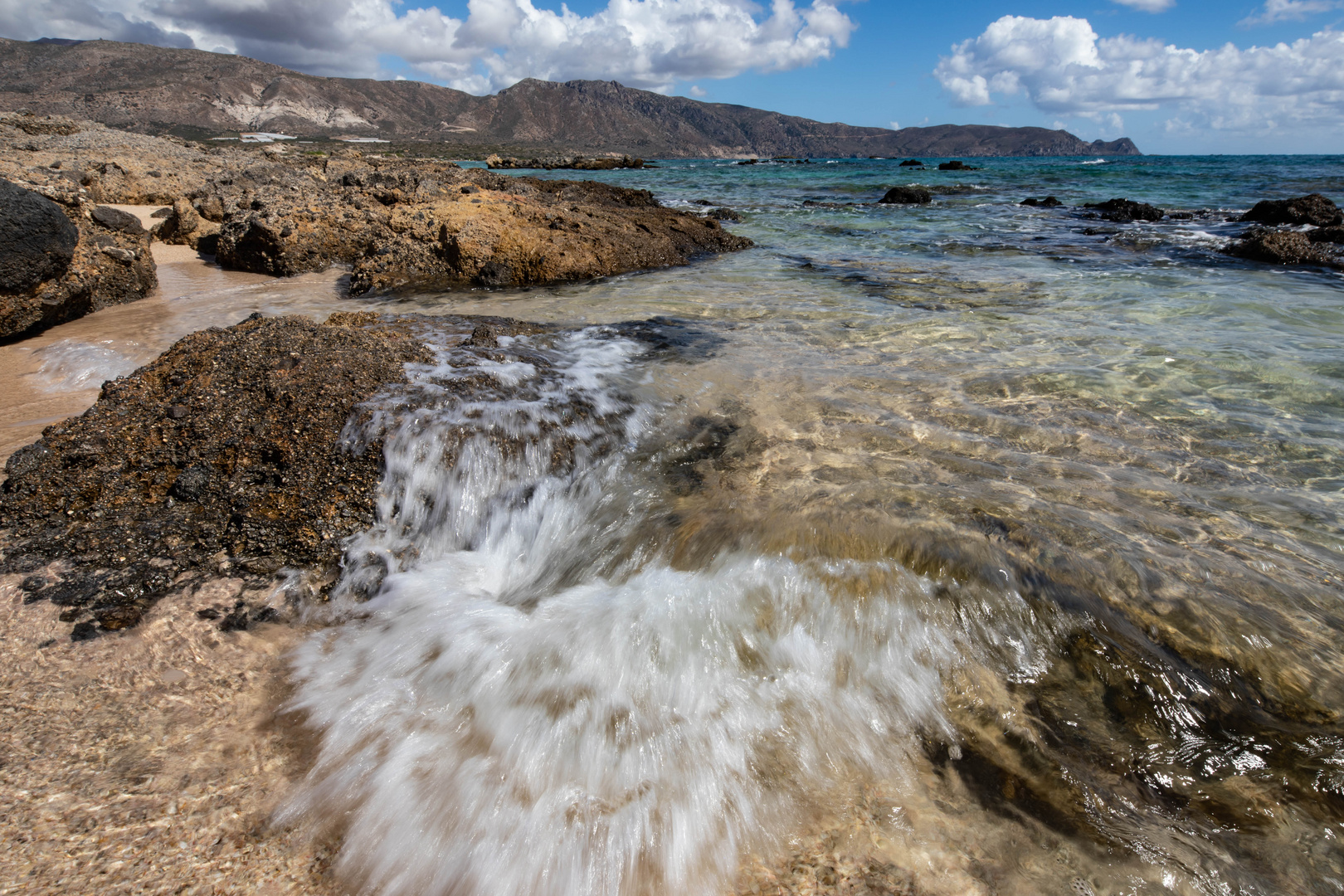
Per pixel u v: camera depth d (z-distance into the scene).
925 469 3.31
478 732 2.15
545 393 3.96
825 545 2.74
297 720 2.19
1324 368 4.53
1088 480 3.18
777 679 2.29
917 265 8.79
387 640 2.55
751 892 1.69
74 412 4.32
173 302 7.22
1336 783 1.81
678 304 6.66
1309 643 2.21
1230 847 1.69
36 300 5.85
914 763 1.99
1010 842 1.75
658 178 36.12
